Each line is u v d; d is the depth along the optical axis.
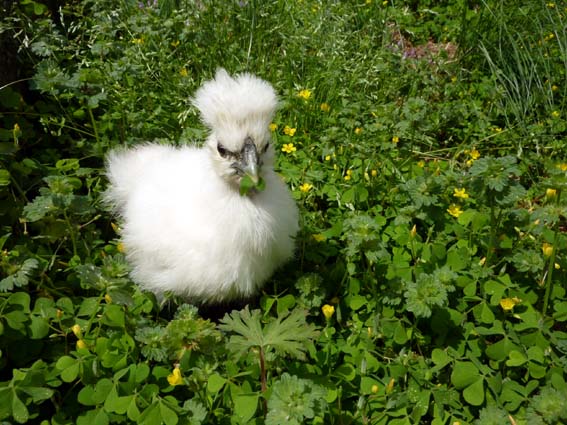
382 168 0.77
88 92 0.78
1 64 0.73
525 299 0.61
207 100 0.57
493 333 0.57
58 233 0.62
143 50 0.86
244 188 0.54
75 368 0.51
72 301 0.59
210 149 0.57
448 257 0.63
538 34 1.04
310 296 0.60
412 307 0.54
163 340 0.51
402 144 0.84
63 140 0.76
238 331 0.49
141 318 0.57
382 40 1.02
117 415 0.50
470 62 1.07
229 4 0.96
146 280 0.62
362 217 0.57
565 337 0.57
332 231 0.68
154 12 0.90
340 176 0.76
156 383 0.53
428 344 0.60
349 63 0.92
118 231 0.66
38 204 0.58
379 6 1.09
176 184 0.62
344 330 0.60
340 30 0.95
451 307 0.61
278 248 0.60
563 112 0.93
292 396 0.44
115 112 0.80
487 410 0.50
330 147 0.76
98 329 0.55
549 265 0.60
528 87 0.94
